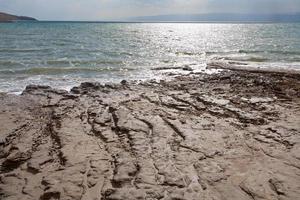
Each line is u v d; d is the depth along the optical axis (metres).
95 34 64.38
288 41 48.75
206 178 5.70
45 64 21.09
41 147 7.15
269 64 23.45
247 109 10.25
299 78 16.75
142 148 6.91
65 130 8.13
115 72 19.20
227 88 13.95
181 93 12.62
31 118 9.45
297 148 7.03
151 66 21.75
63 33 64.69
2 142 7.46
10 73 17.80
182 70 20.20
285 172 5.95
